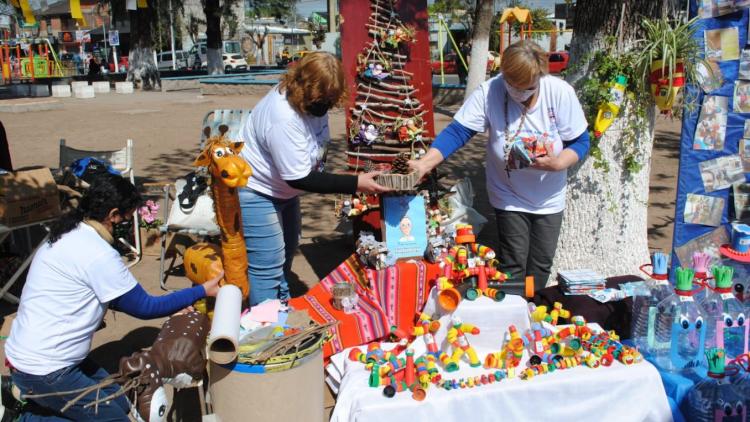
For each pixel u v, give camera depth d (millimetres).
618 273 4621
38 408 2818
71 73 36438
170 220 5125
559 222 3859
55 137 12461
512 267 3906
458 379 3074
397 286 3789
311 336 2910
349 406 2990
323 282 4020
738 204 4094
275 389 2789
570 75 4523
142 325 4480
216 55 27844
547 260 3922
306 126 3250
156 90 25375
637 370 3141
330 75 3062
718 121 4035
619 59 4207
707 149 4086
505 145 3668
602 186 4500
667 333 3305
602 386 3092
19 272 4660
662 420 3133
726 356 3357
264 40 50625
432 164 3701
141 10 25266
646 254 4734
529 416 3031
